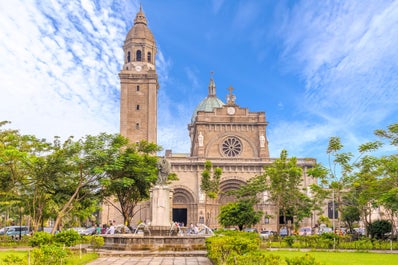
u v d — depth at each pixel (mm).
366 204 44562
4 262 16922
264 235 47594
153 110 72875
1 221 75688
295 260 13664
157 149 47844
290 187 49500
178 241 28094
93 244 28672
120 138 41688
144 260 23641
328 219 67625
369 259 24375
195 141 72375
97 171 37000
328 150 40719
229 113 72688
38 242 24766
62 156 38000
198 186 67938
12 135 37969
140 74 73938
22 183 38781
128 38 77062
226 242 20047
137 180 43094
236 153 71500
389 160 34625
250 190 54188
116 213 67000
